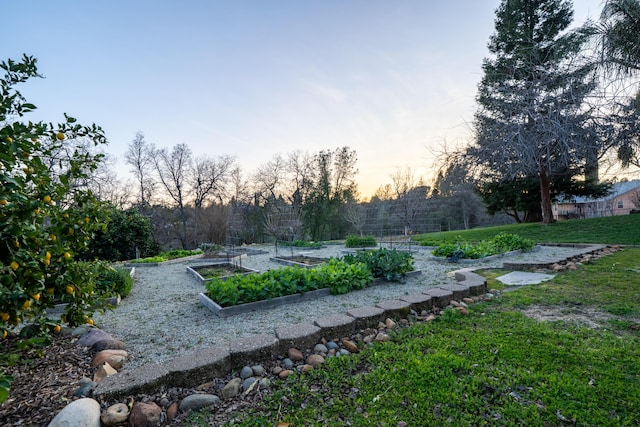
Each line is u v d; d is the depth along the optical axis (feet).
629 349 7.83
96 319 12.65
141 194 70.69
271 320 11.80
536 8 44.75
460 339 8.88
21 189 5.16
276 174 80.64
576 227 40.42
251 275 15.42
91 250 32.04
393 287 16.51
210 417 6.04
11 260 4.72
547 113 25.25
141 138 70.54
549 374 6.81
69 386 6.73
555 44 22.77
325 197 78.13
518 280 16.92
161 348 9.49
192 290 18.45
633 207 94.43
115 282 15.58
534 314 11.03
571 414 5.50
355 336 9.70
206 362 7.30
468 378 6.77
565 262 20.62
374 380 6.95
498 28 46.65
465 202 88.17
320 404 6.25
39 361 7.95
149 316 13.00
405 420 5.59
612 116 21.52
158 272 26.25
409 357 7.89
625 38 18.15
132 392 6.36
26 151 5.05
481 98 41.91
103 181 56.08
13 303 5.22
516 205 56.75
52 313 12.94
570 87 22.74
